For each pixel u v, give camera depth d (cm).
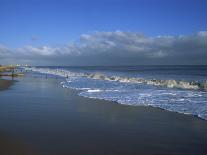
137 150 934
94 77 5878
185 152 920
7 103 1939
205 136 1105
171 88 3278
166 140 1047
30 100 2106
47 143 988
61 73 7938
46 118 1427
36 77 5809
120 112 1622
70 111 1639
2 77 5647
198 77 5888
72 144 982
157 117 1472
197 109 1702
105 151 917
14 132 1133
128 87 3419
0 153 875
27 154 868
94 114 1558
